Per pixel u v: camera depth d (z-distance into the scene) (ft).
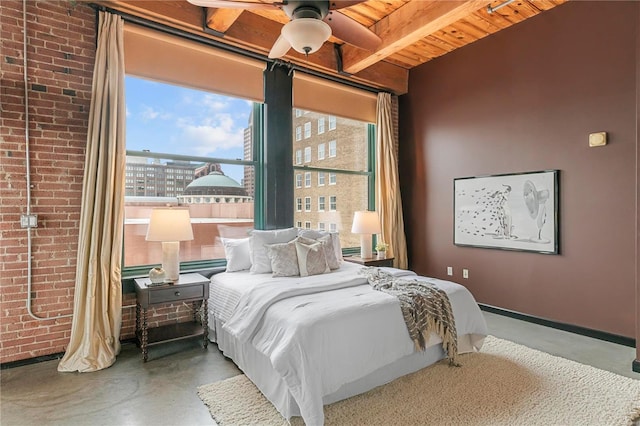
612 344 10.57
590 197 11.24
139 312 10.13
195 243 12.23
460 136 14.96
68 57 9.65
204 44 11.76
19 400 7.43
